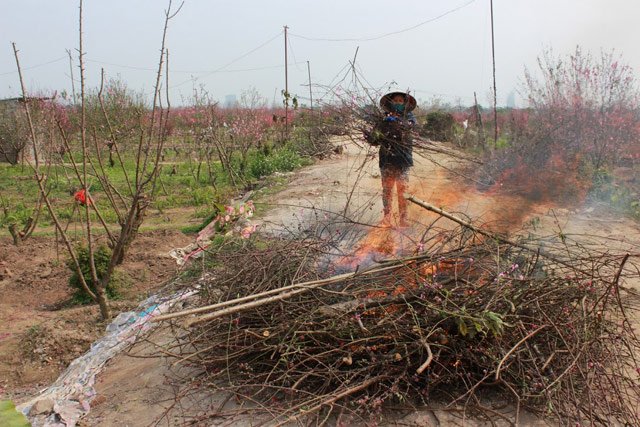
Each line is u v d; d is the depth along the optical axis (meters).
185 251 8.68
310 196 10.41
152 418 3.67
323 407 3.42
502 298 3.57
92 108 21.66
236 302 3.77
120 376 4.50
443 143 9.87
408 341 3.52
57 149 16.42
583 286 3.77
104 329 6.13
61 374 5.25
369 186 10.93
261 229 7.57
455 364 3.44
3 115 21.20
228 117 22.72
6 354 5.96
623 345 3.91
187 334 4.28
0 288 8.19
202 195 14.37
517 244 4.37
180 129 26.16
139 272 7.83
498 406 3.40
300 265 4.36
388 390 3.41
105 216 12.69
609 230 7.36
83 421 3.85
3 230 11.86
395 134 6.87
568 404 3.34
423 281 3.74
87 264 7.30
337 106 6.99
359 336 3.55
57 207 13.94
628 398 3.38
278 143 20.08
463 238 4.72
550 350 3.51
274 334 3.66
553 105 11.06
